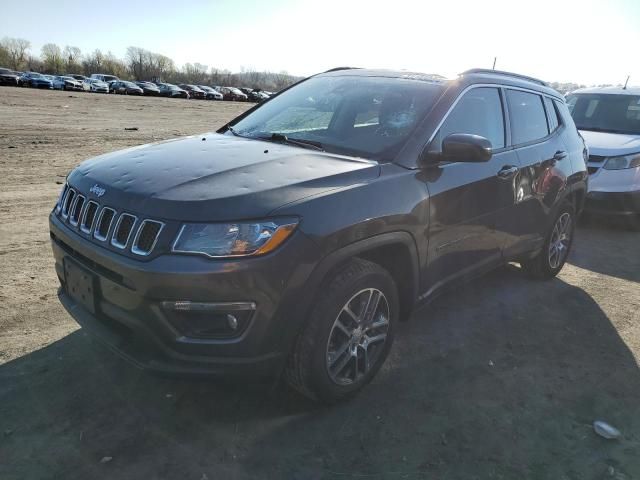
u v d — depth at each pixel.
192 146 3.43
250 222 2.48
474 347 3.87
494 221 3.99
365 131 3.51
